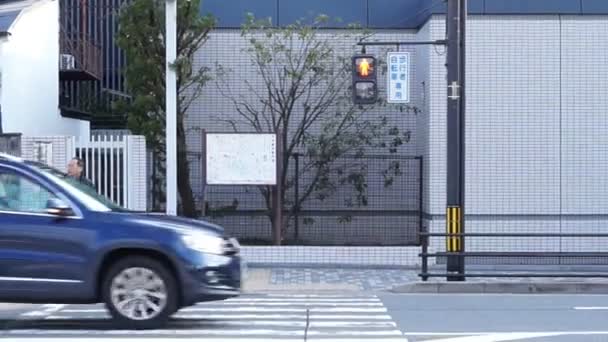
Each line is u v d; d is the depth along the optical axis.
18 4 25.56
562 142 24.55
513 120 24.47
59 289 12.54
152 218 12.94
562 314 15.05
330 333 12.79
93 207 12.82
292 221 26.14
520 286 18.75
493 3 24.33
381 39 26.31
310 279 20.61
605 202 24.56
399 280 20.41
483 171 24.47
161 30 23.62
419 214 25.56
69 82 29.95
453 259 19.53
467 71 24.42
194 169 26.39
